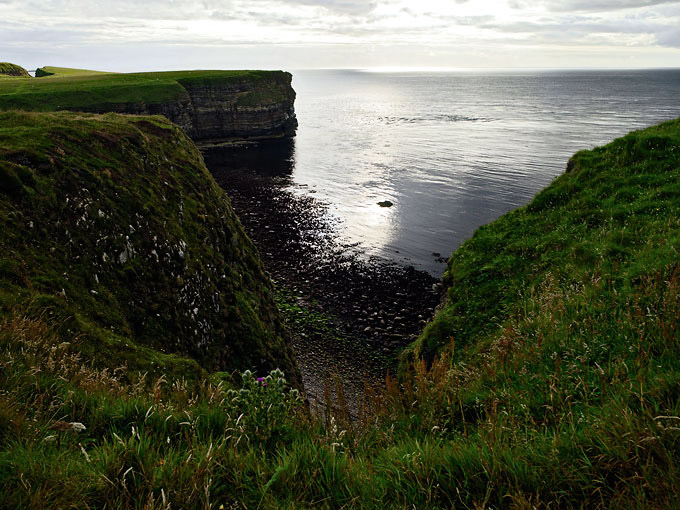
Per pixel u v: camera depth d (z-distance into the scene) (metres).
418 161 79.88
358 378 22.34
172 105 93.38
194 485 3.55
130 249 14.95
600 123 120.38
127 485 3.63
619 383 4.90
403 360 16.56
